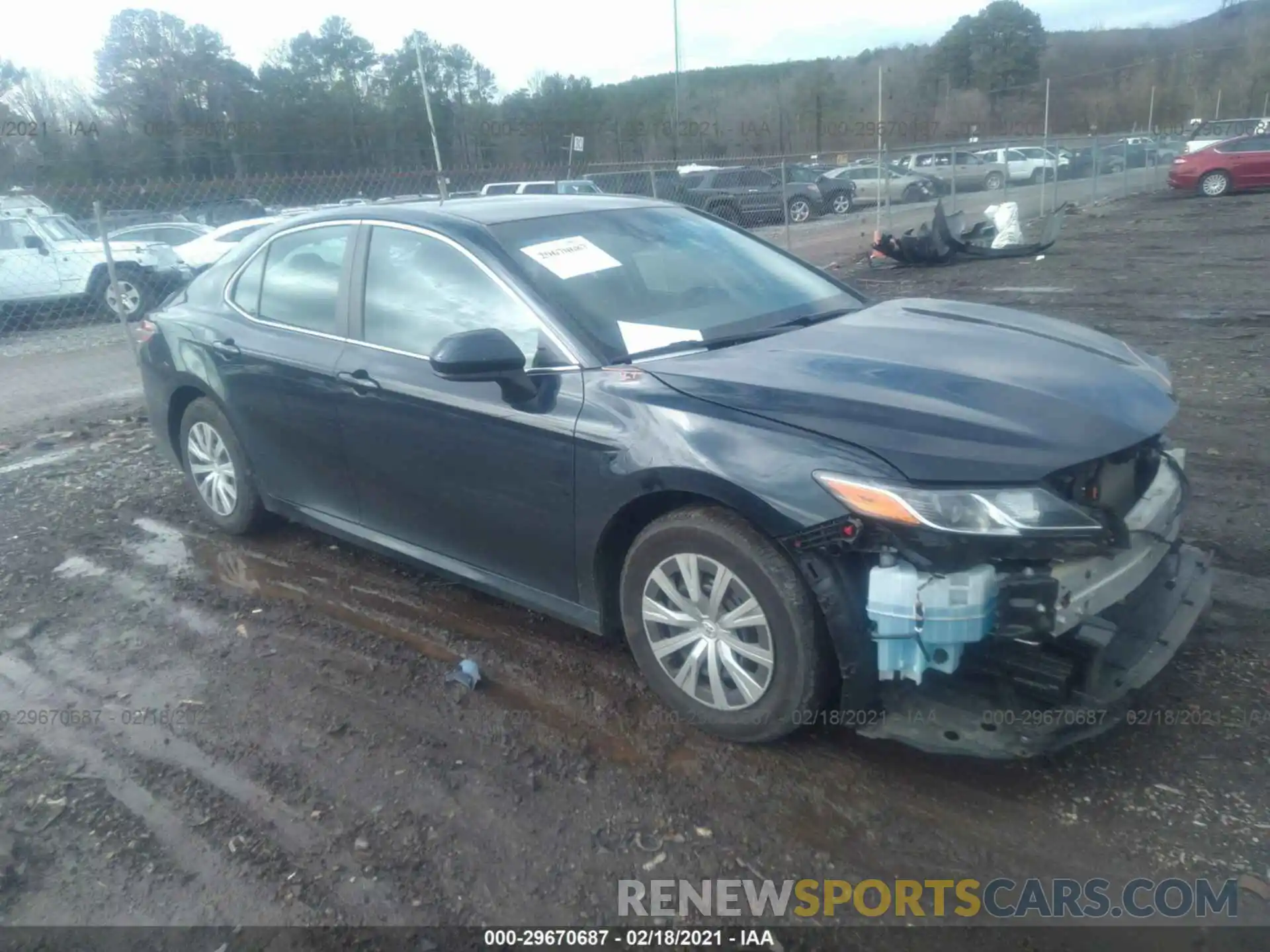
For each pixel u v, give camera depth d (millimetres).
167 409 5238
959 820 2881
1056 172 22641
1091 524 2756
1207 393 7047
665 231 4402
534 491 3543
